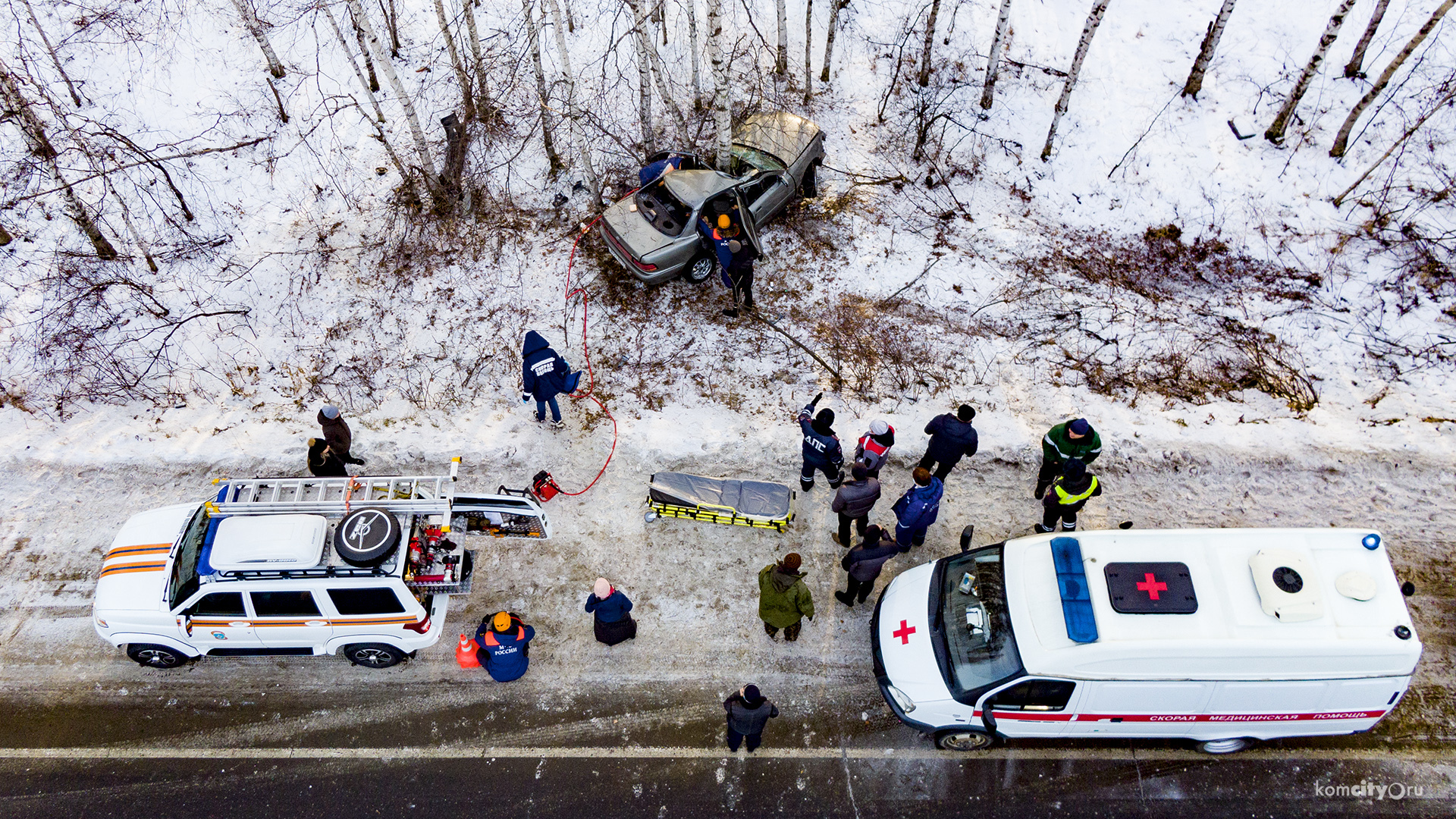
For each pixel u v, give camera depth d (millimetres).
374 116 14023
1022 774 7734
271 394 10961
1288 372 10930
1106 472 10000
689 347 11375
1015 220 12953
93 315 11680
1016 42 14812
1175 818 7430
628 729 8023
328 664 8516
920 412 10609
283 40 14516
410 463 10203
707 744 7926
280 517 7441
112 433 10500
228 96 14023
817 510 9750
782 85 14477
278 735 7984
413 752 7867
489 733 8000
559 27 10445
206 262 12367
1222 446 10133
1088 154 13477
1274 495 9742
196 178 12695
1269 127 13375
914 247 12531
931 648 7598
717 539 9469
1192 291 12117
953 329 11562
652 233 11250
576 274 12195
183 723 8047
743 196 11719
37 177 12391
